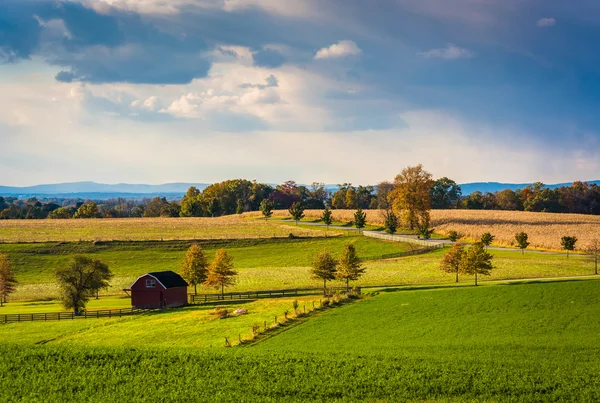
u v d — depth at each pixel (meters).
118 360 43.28
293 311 63.53
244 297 78.56
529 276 83.38
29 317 68.94
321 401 34.28
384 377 37.69
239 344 50.22
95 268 74.88
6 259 87.50
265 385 36.91
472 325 52.88
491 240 118.38
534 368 38.84
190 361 42.41
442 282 81.50
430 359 41.50
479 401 33.47
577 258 101.75
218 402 34.44
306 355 43.28
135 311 72.88
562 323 52.16
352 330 53.38
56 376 40.12
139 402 34.94
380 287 77.25
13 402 35.72
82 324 65.38
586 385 35.38
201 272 86.12
